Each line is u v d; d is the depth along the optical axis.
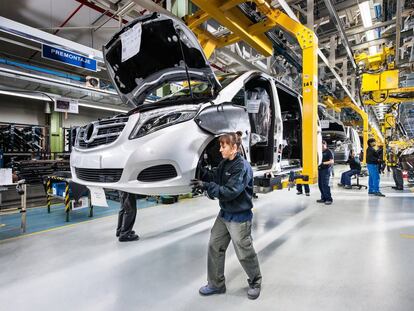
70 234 3.68
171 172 2.17
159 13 2.42
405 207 5.29
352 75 9.09
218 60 8.45
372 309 1.81
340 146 11.62
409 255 2.77
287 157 5.64
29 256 2.87
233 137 1.97
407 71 8.03
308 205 5.57
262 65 8.46
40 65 9.87
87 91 8.84
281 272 2.41
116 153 2.20
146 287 2.18
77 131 2.79
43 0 6.62
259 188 3.06
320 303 1.90
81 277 2.37
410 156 9.10
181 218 4.46
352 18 6.33
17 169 7.02
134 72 3.35
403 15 5.64
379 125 20.83
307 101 3.61
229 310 1.83
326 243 3.18
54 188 5.06
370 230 3.69
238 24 4.27
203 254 2.90
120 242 3.32
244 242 1.93
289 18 3.78
